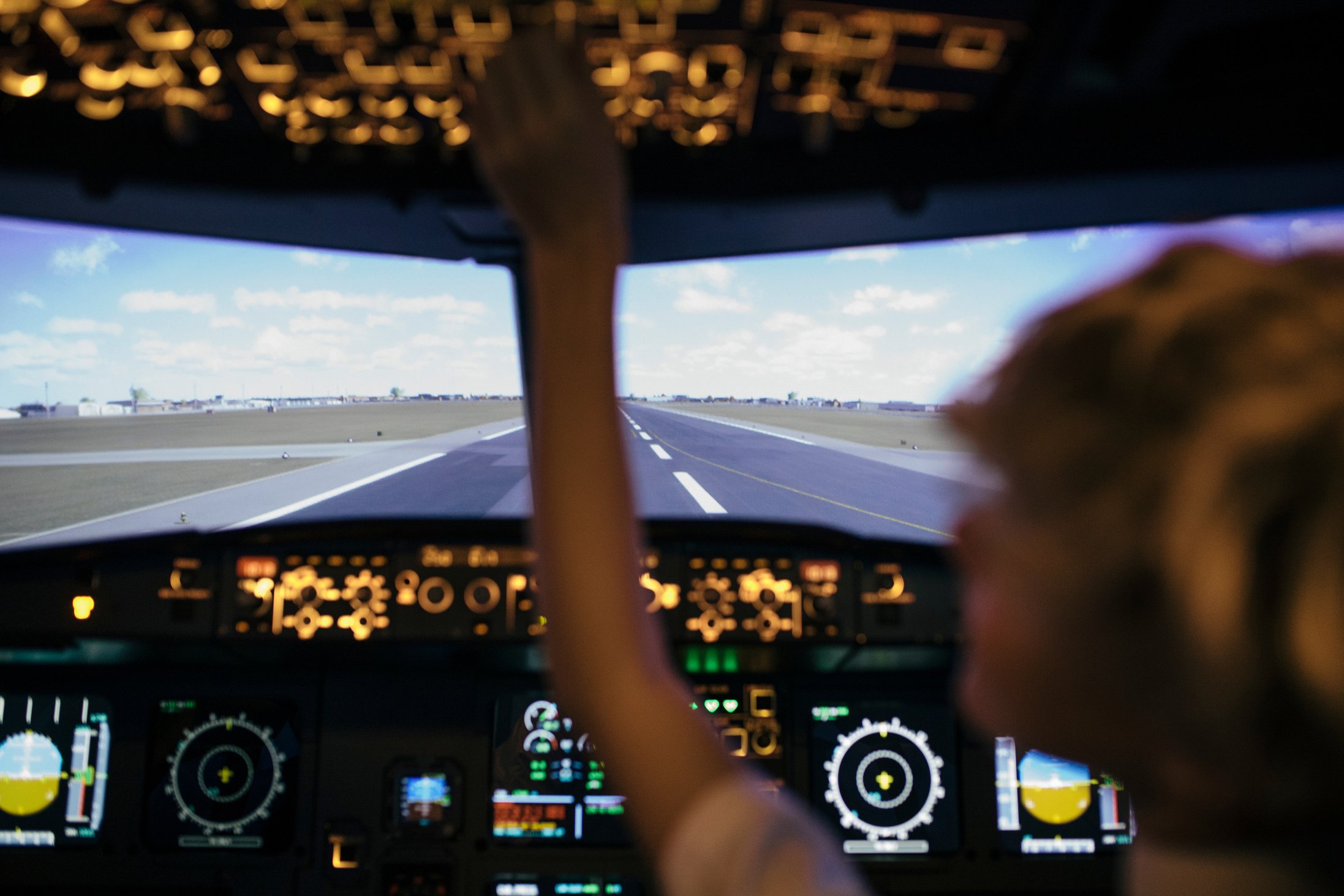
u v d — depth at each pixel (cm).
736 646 233
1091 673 18
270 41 161
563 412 30
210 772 249
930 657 240
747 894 27
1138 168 193
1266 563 16
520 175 29
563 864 246
